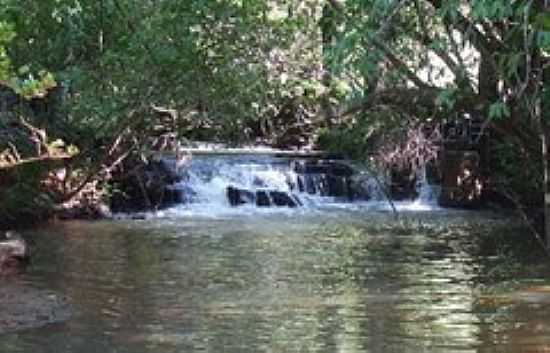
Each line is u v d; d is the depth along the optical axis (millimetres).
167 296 14391
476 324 12469
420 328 12219
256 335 11797
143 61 20016
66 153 22328
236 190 29688
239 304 13766
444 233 22875
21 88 12469
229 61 20781
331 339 11617
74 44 19969
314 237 22125
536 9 8875
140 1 19656
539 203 24469
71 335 11688
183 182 29438
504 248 20062
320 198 30359
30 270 16734
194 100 21844
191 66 20375
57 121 24625
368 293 14750
